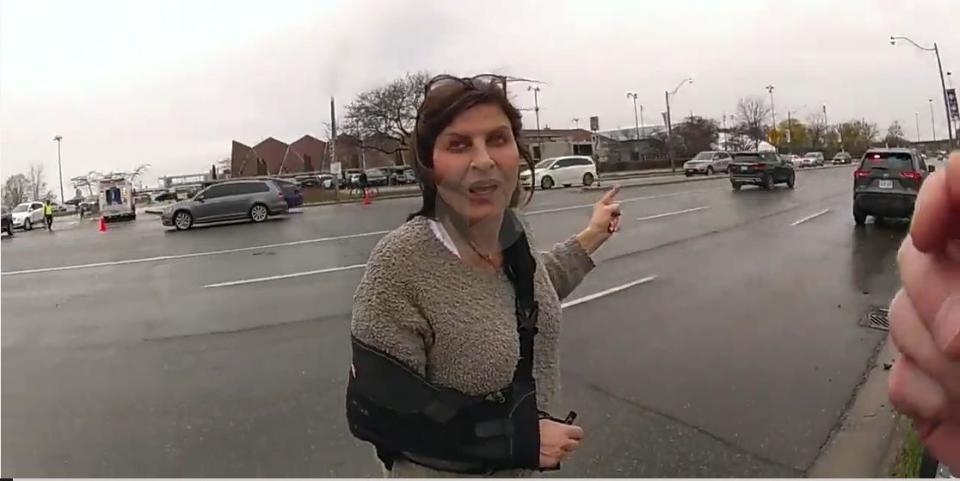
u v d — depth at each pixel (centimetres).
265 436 376
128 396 454
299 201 2680
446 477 129
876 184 1263
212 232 1814
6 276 1138
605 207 191
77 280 1043
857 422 364
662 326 584
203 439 375
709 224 1372
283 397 437
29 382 496
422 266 129
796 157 5797
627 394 418
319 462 341
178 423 401
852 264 870
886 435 340
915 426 67
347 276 916
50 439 383
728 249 1032
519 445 130
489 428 129
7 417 420
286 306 734
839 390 413
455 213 131
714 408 391
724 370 459
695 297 701
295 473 330
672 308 653
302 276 936
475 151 129
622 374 456
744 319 601
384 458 136
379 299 129
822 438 346
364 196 2986
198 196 2077
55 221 3878
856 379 432
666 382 438
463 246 133
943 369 60
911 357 63
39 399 454
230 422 399
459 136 130
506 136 133
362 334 130
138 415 417
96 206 4488
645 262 929
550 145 4619
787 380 435
